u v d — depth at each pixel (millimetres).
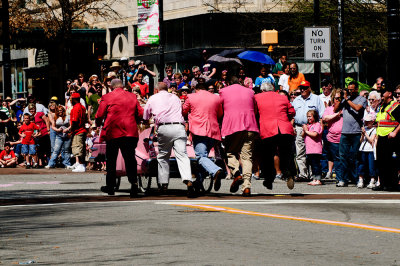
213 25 53969
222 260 11430
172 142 20984
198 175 21422
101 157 25281
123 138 20906
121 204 19078
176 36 57781
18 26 56469
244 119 20766
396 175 23094
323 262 11258
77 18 61094
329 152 27500
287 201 19531
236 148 21031
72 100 33031
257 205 18594
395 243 12930
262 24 53281
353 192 22656
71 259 11711
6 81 42562
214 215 16625
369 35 46062
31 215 17203
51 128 35469
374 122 23797
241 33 53750
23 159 39156
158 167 21391
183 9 56562
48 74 66875
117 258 11711
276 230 14398
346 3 45438
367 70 54281
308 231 14273
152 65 60906
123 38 64438
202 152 20922
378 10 45969
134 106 21188
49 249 12625
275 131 20984
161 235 13875
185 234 13969
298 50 53594
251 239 13375
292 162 21406
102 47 41000
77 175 30719
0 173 32250
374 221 15633
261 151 21906
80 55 63875
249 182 21078
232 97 20875
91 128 34562
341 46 33906
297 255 11820
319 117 26578
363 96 25547
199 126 20859
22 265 11320
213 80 29578
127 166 20984
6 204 19828
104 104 21078
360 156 24156
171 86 31547
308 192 22672
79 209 18125
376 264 11117
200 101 20906
